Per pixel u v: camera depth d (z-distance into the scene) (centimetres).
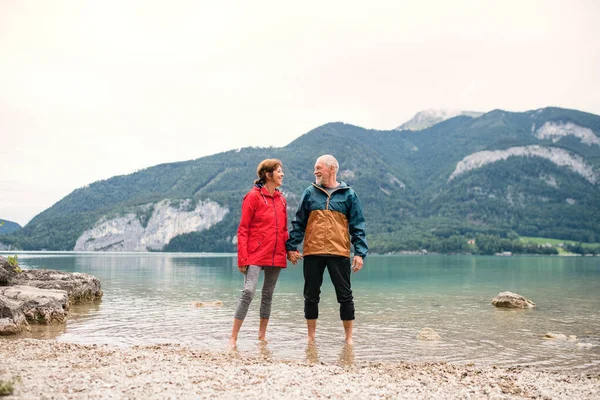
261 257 764
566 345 869
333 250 779
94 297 1527
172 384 465
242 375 511
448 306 1551
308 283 800
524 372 608
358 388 479
